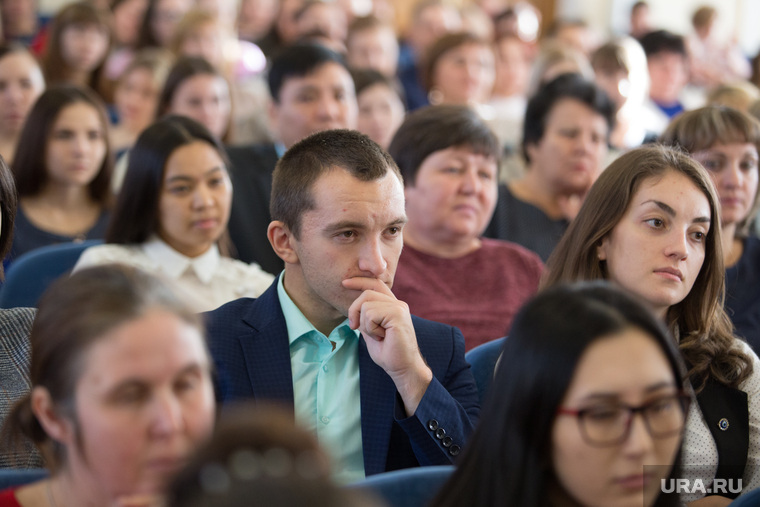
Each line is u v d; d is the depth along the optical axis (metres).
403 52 12.22
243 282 4.18
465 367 3.00
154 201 3.98
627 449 1.69
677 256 2.94
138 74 7.32
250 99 8.19
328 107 5.34
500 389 1.81
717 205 3.03
